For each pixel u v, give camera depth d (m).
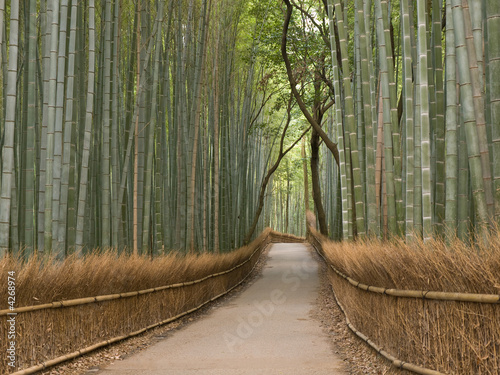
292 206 34.25
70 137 4.77
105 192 5.52
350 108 5.66
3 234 3.83
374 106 5.70
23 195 4.95
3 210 3.84
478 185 3.01
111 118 6.14
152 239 7.55
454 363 2.57
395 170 4.82
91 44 4.82
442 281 2.67
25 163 4.66
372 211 5.27
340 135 6.53
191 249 8.17
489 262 2.33
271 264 14.91
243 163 13.09
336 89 6.55
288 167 24.92
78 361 3.99
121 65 7.14
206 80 9.30
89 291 4.32
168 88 7.44
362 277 4.35
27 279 3.42
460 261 2.51
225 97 10.69
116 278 4.83
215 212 9.60
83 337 4.22
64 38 4.54
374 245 4.19
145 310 5.55
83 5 5.80
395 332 3.38
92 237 5.95
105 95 5.54
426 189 3.60
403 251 3.17
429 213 3.58
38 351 3.57
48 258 4.18
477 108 3.05
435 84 4.16
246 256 11.71
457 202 3.53
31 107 4.55
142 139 6.50
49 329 3.71
